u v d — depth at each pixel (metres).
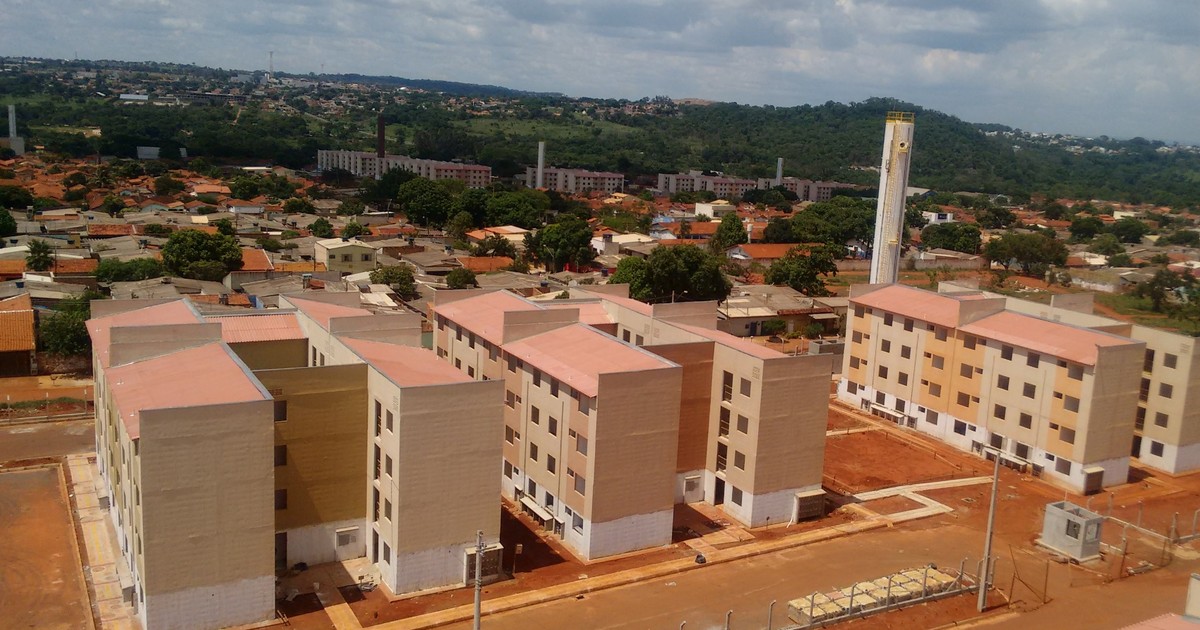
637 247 194.75
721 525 65.25
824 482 75.88
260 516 47.78
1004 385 82.00
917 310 91.50
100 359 58.69
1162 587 59.19
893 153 112.75
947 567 60.09
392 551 51.88
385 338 65.38
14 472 67.88
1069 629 52.78
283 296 76.12
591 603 52.53
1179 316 158.75
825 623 51.41
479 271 161.50
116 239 154.88
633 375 57.69
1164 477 81.62
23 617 48.25
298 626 48.25
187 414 44.81
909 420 92.25
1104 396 75.06
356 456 55.22
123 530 54.03
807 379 65.31
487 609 50.81
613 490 58.34
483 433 52.91
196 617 46.75
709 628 50.47
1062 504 65.38
